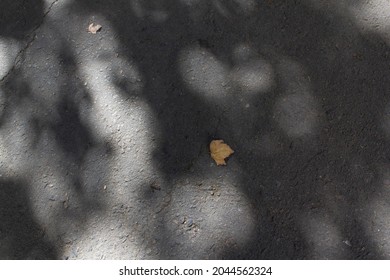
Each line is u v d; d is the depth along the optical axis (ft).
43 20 5.93
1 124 5.40
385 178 4.74
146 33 5.68
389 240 4.51
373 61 5.25
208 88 5.31
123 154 5.09
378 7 5.50
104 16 5.85
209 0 5.76
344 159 4.84
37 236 4.85
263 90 5.24
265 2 5.68
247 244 4.62
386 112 5.00
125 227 4.80
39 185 5.06
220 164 4.93
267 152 4.95
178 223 4.75
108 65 5.57
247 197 4.78
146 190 4.91
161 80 5.40
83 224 4.85
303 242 4.58
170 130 5.15
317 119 5.05
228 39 5.54
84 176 5.04
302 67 5.31
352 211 4.64
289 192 4.76
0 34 5.92
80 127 5.28
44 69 5.64
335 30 5.44
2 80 5.65
